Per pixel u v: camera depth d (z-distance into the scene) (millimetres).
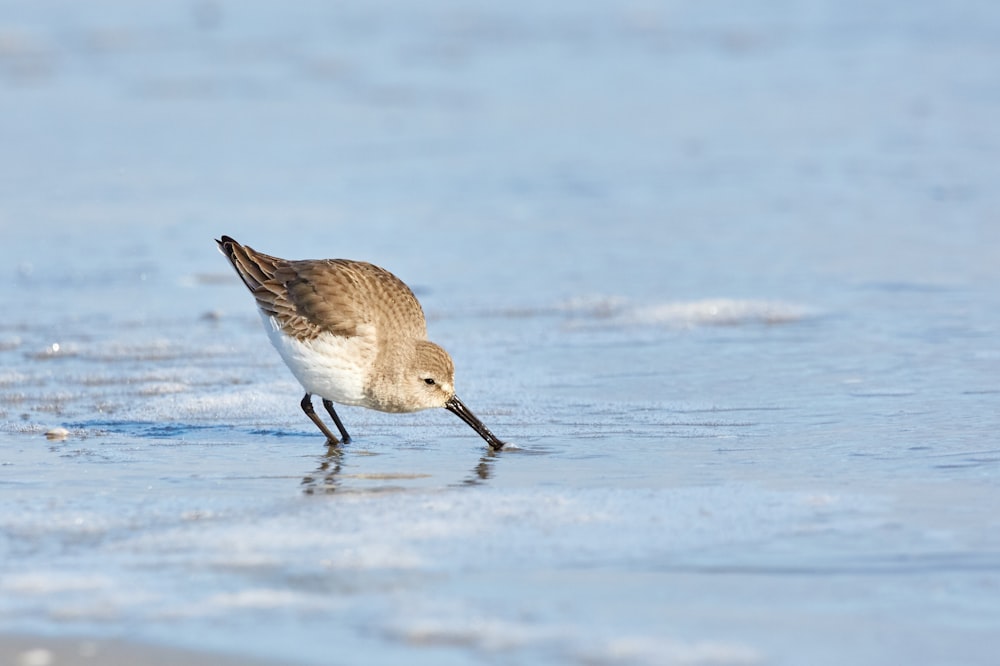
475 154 26203
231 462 11062
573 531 8859
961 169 23875
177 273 18859
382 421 12516
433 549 8539
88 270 18922
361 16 38656
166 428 12266
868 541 8578
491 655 6914
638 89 31547
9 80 31984
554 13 39406
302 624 7348
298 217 21641
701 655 6898
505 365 14312
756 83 31797
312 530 8953
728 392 13047
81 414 12672
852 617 7395
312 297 11633
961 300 16547
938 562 8203
